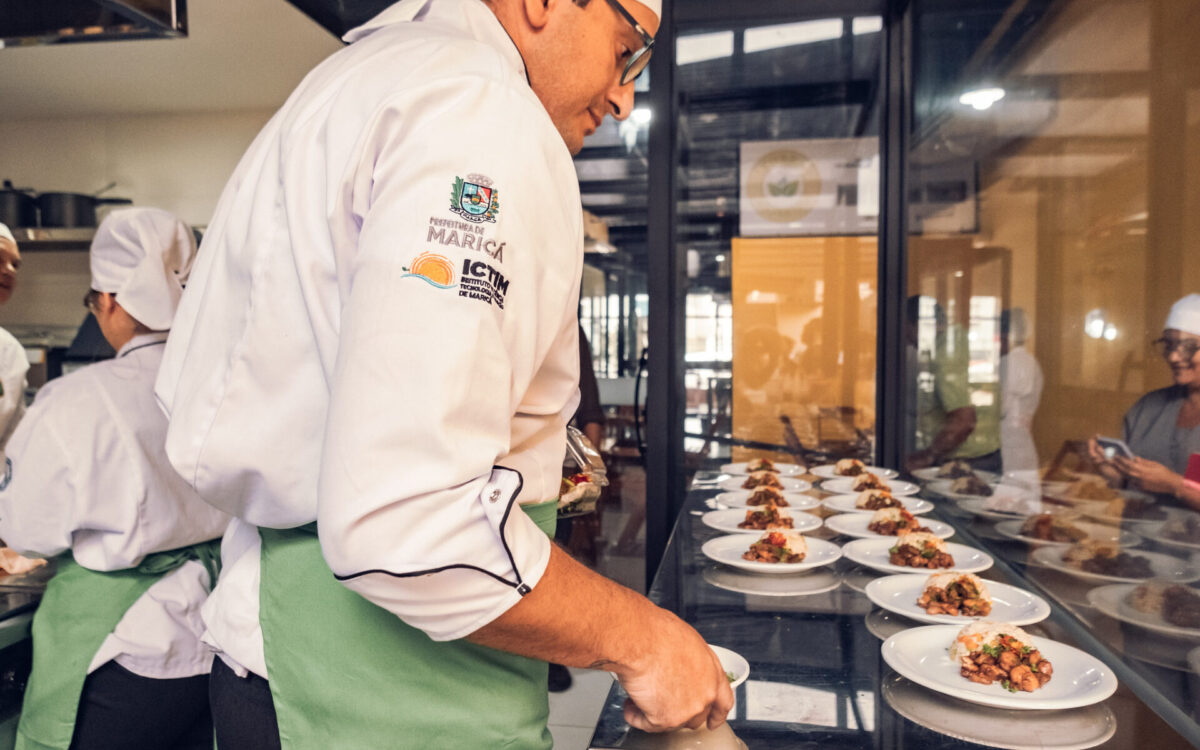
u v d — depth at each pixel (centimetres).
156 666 149
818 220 289
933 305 240
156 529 149
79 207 409
